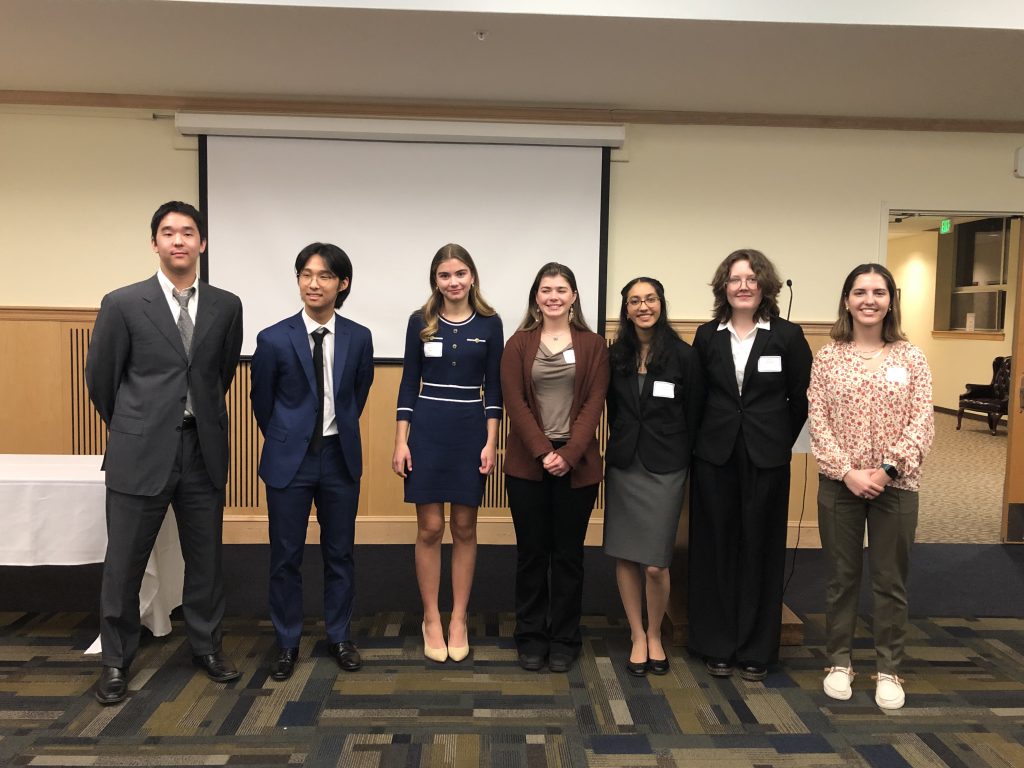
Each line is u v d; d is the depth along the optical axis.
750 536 2.59
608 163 4.29
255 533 4.37
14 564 2.75
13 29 3.18
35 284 4.22
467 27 3.11
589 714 2.39
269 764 2.09
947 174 4.40
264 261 4.25
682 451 2.60
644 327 2.62
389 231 4.29
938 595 3.61
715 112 4.29
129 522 2.44
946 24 3.00
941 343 10.80
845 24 3.00
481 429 2.73
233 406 4.31
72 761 2.09
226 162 4.18
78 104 4.12
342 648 2.71
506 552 4.29
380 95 4.08
